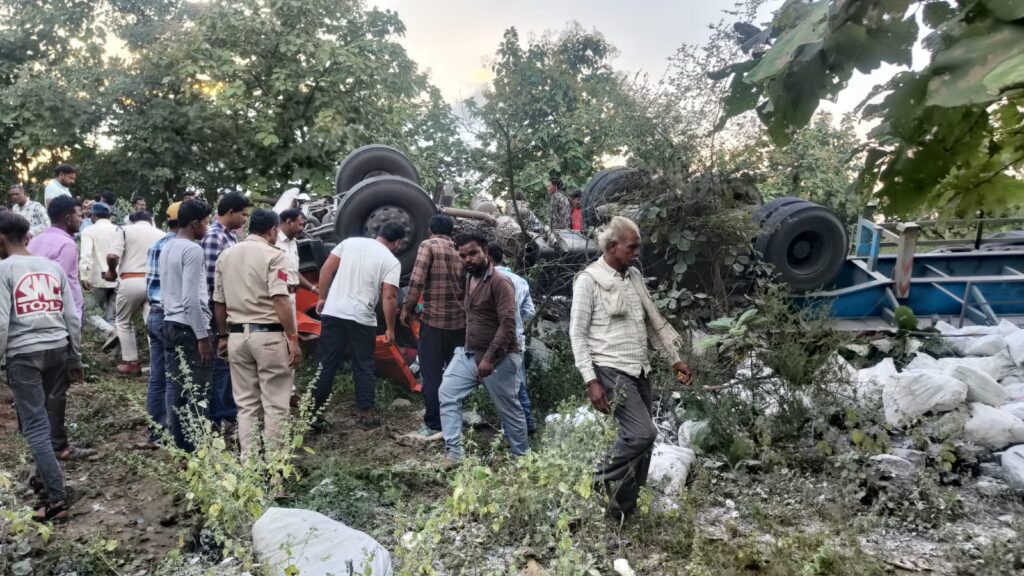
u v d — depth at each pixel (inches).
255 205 375.2
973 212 65.9
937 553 146.5
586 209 297.1
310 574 120.6
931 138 58.7
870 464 175.9
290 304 177.6
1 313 151.6
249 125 508.1
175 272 182.7
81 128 531.5
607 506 152.8
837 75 55.8
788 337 205.6
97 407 227.0
